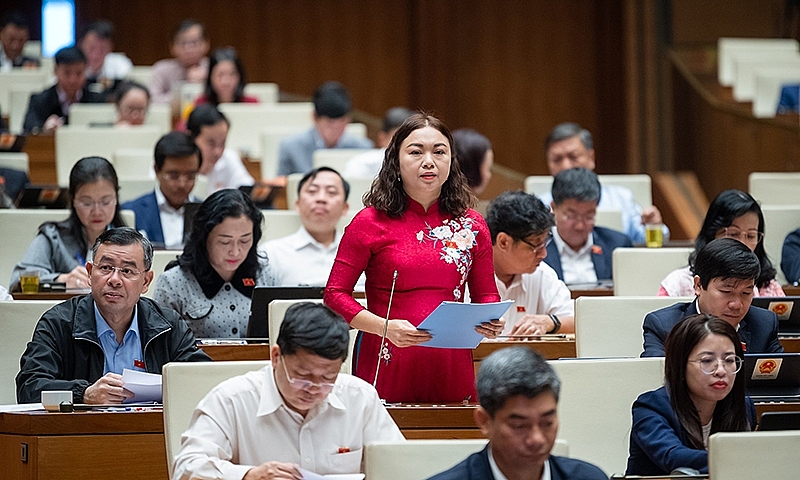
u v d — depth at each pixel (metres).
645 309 7.52
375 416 5.36
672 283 8.50
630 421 6.26
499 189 14.31
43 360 6.71
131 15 22.03
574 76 21.92
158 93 18.39
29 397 6.57
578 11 21.86
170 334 7.01
